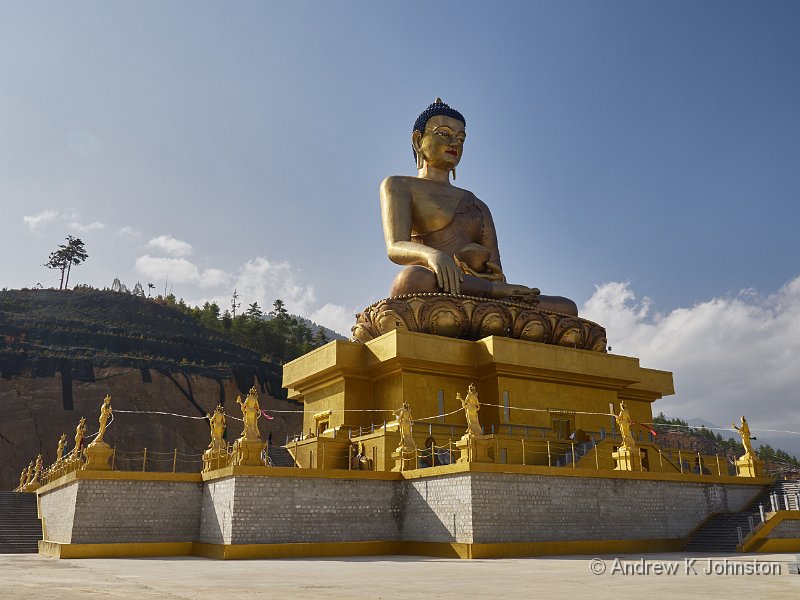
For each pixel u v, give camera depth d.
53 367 85.75
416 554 23.03
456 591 11.74
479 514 21.53
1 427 76.94
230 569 16.84
